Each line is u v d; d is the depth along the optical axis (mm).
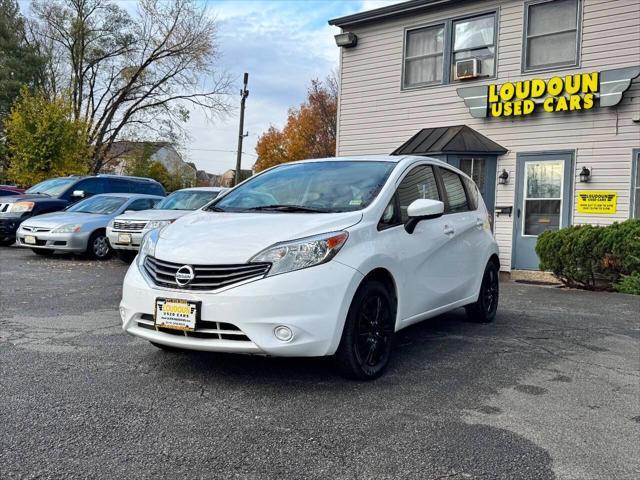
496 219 12445
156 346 4645
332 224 3984
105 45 30938
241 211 4625
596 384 4180
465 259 5613
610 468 2828
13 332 5328
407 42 13992
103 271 10047
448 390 3951
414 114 13820
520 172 12180
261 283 3594
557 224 11766
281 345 3582
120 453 2848
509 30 12438
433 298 4984
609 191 11148
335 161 5238
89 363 4340
